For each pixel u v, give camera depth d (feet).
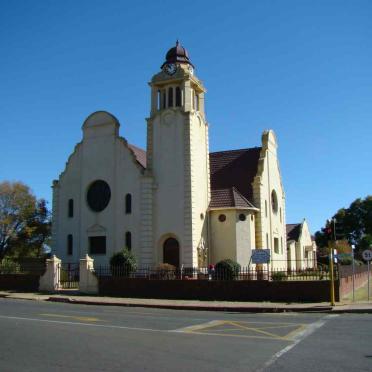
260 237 144.56
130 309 85.92
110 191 145.69
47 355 41.86
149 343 47.62
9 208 180.75
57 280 119.44
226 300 98.32
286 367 37.47
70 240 150.82
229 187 152.87
